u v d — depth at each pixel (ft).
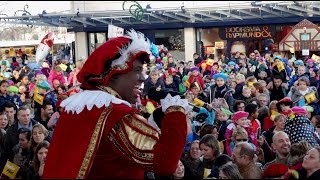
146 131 9.88
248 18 74.90
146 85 37.01
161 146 9.58
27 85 43.11
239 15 73.46
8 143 22.41
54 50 83.20
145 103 13.76
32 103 34.09
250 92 34.40
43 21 69.31
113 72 10.35
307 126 21.22
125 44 10.54
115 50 10.43
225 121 24.32
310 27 58.80
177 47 79.30
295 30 59.41
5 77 48.93
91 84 10.52
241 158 15.84
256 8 69.05
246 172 15.79
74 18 71.72
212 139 18.61
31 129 21.76
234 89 36.78
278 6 68.59
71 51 82.12
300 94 32.27
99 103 10.01
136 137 9.73
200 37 79.15
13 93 33.53
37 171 17.71
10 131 22.67
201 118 23.34
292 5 67.72
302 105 30.35
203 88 42.34
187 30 77.82
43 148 17.56
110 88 10.42
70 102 10.28
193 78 42.83
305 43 59.06
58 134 10.05
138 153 9.63
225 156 16.56
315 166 16.11
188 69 53.62
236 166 14.29
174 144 9.55
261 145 22.33
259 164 18.56
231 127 22.89
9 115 25.66
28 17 64.18
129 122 9.84
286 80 41.98
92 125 9.78
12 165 17.12
